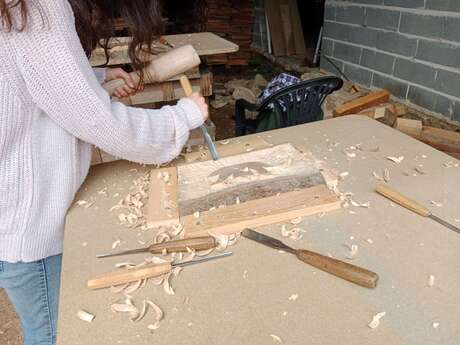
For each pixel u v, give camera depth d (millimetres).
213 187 983
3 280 906
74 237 854
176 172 1069
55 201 869
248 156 1125
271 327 636
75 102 743
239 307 673
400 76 3182
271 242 807
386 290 700
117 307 676
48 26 678
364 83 3635
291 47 5137
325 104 3029
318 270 745
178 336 627
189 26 5383
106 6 876
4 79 683
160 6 934
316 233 842
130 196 994
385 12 3201
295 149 1143
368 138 1275
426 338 615
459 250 790
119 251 812
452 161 1127
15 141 767
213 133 1964
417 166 1104
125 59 1711
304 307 670
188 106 974
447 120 2818
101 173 1108
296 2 5199
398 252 786
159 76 1188
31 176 806
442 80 2803
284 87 2168
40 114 786
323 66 4230
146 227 881
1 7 625
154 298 695
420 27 2891
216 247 808
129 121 838
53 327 1001
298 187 962
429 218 885
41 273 905
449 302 676
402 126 2352
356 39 3631
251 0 4945
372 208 920
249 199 927
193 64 1204
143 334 632
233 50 1995
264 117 2324
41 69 695
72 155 868
